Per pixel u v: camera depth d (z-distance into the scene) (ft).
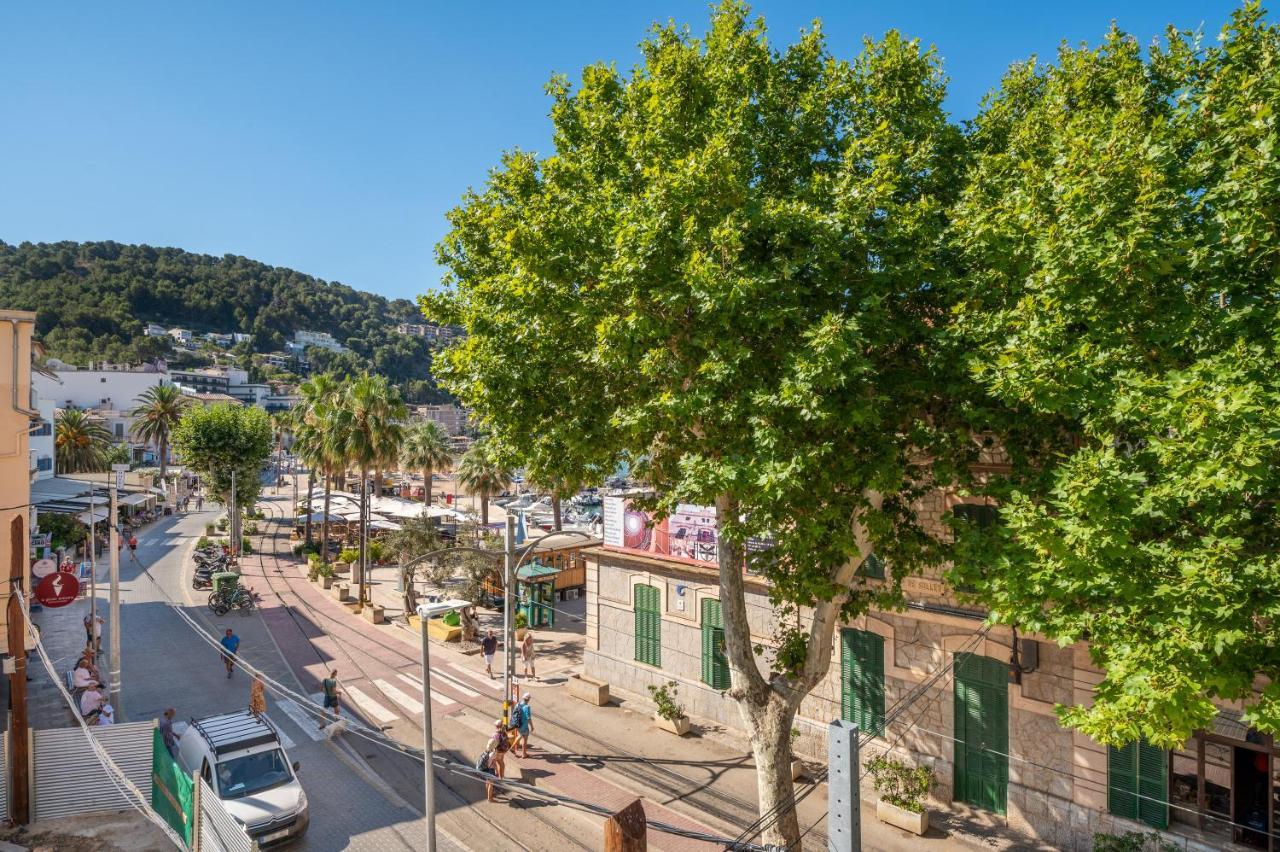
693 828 49.29
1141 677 24.08
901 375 36.76
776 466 31.63
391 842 47.98
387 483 267.80
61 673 76.69
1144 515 26.86
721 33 42.22
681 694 68.74
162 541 170.19
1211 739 41.52
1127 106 31.42
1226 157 27.94
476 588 101.45
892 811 48.91
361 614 107.76
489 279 44.78
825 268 34.37
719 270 32.01
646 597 71.87
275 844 46.88
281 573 137.49
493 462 44.86
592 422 41.60
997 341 31.78
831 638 41.01
